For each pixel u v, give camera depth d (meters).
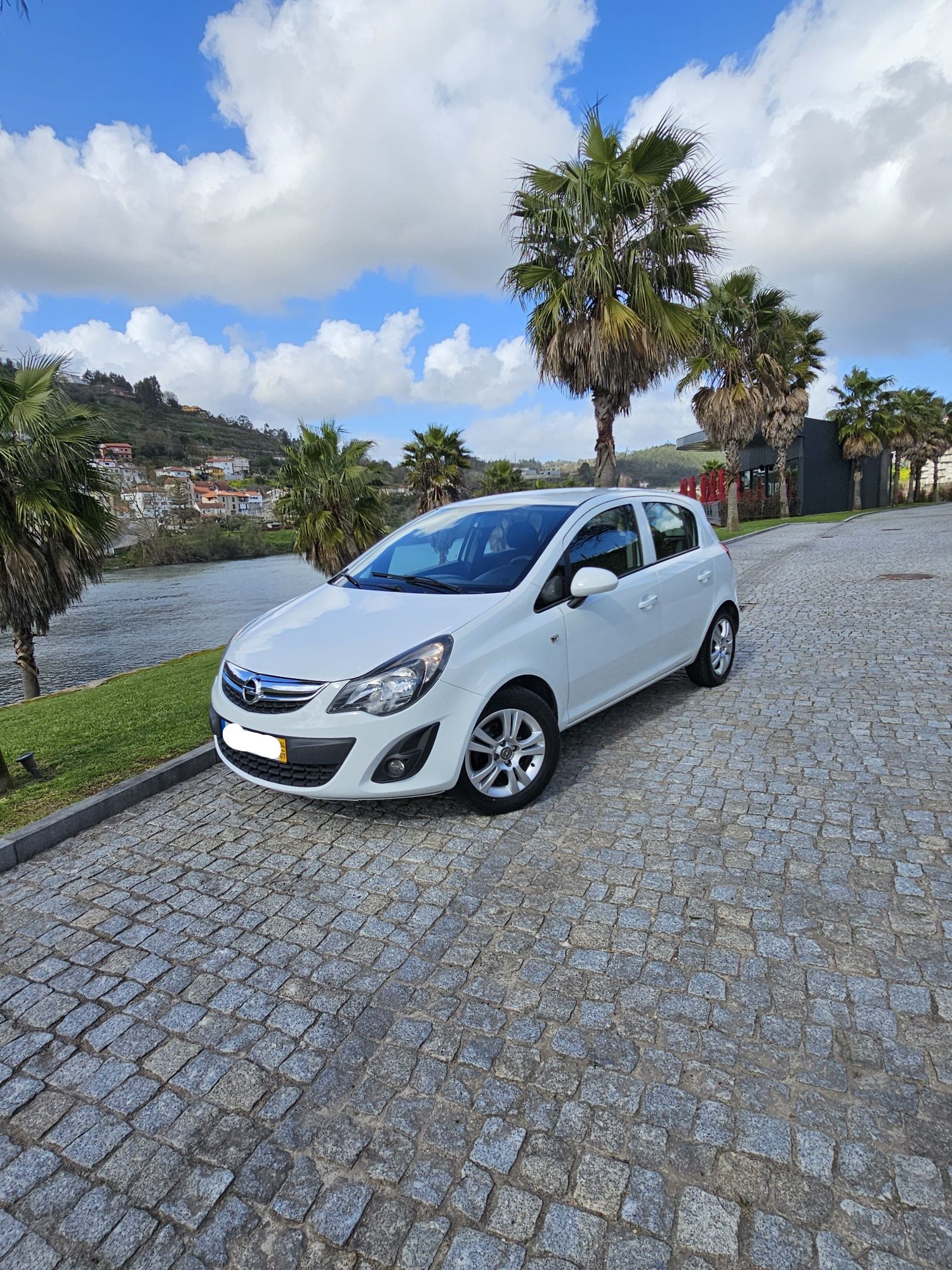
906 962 2.28
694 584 4.86
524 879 2.90
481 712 3.24
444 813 3.50
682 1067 1.95
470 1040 2.09
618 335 10.67
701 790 3.61
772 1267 1.44
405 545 4.46
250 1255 1.54
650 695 5.22
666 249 10.80
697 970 2.31
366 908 2.77
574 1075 1.94
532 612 3.55
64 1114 1.92
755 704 4.88
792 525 26.34
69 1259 1.55
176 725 5.32
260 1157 1.76
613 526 4.31
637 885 2.81
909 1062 1.91
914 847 2.95
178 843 3.38
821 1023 2.06
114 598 43.00
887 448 40.91
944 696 4.78
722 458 58.78
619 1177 1.65
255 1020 2.22
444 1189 1.65
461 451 31.88
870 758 3.85
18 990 2.42
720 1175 1.64
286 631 3.59
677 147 10.41
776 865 2.88
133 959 2.55
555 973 2.34
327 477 21.98
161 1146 1.81
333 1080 1.98
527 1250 1.50
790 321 28.20
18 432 12.70
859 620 7.44
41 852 3.36
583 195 10.42
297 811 3.65
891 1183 1.60
